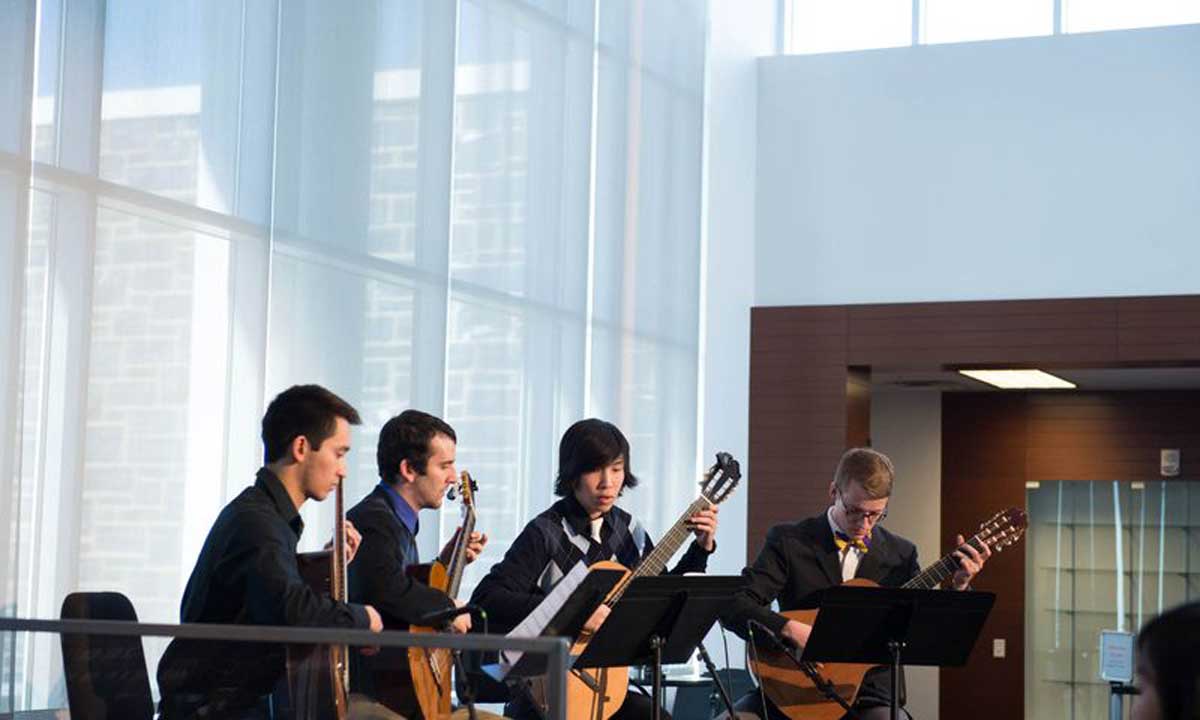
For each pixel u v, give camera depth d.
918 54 12.18
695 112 11.70
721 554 11.88
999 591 15.26
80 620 4.67
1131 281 11.51
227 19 7.59
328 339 8.12
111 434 6.92
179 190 7.30
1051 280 11.70
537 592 6.34
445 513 8.85
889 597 6.15
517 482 9.60
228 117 7.57
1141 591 14.93
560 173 10.10
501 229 9.60
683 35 11.61
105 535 6.86
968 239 11.93
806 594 7.16
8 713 4.62
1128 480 15.04
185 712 4.48
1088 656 15.00
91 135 6.88
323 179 8.12
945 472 15.53
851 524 7.09
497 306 9.55
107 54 6.99
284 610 4.77
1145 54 11.62
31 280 6.59
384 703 4.48
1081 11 12.20
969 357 11.83
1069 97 11.77
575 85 10.30
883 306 12.07
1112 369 12.13
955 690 15.25
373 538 5.44
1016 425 15.39
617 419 10.73
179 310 7.27
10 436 6.38
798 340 12.26
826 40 12.83
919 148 12.11
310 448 5.10
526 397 9.72
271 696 4.45
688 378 11.48
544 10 10.04
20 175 6.45
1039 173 11.80
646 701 6.34
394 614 5.32
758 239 12.48
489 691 6.04
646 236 11.13
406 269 8.59
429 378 8.68
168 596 7.16
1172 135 11.52
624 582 6.07
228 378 7.52
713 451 11.98
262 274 7.72
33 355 6.58
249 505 4.97
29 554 6.52
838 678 6.86
